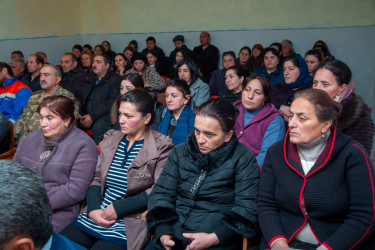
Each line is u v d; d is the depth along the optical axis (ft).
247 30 21.54
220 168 5.05
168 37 24.11
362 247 4.42
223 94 11.23
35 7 21.99
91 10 25.86
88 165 6.20
